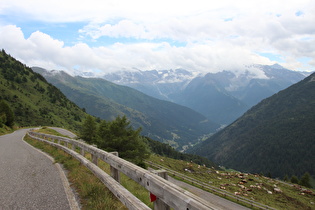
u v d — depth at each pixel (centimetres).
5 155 1484
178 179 4541
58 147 1616
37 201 598
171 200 305
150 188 378
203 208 238
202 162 16675
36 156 1398
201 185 4256
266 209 3275
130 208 427
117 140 2767
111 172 638
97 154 779
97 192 619
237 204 3534
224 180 6091
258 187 5606
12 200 613
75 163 1037
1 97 15950
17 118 13900
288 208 4416
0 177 881
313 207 4919
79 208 541
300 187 6800
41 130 5422
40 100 19638
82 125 4422
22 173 937
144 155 3066
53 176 862
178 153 15300
